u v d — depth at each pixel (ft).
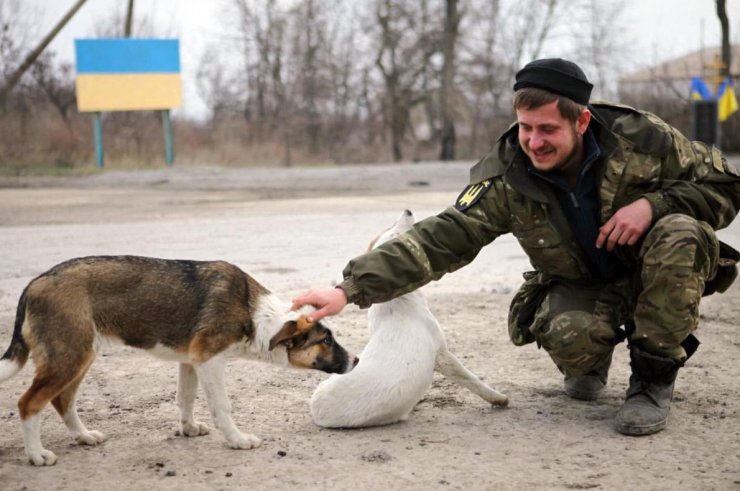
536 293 16.78
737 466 13.65
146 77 97.04
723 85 96.99
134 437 15.64
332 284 28.55
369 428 15.84
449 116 128.57
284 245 36.96
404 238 15.14
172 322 14.92
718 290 16.58
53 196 62.95
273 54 143.33
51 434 15.80
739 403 16.84
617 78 133.59
